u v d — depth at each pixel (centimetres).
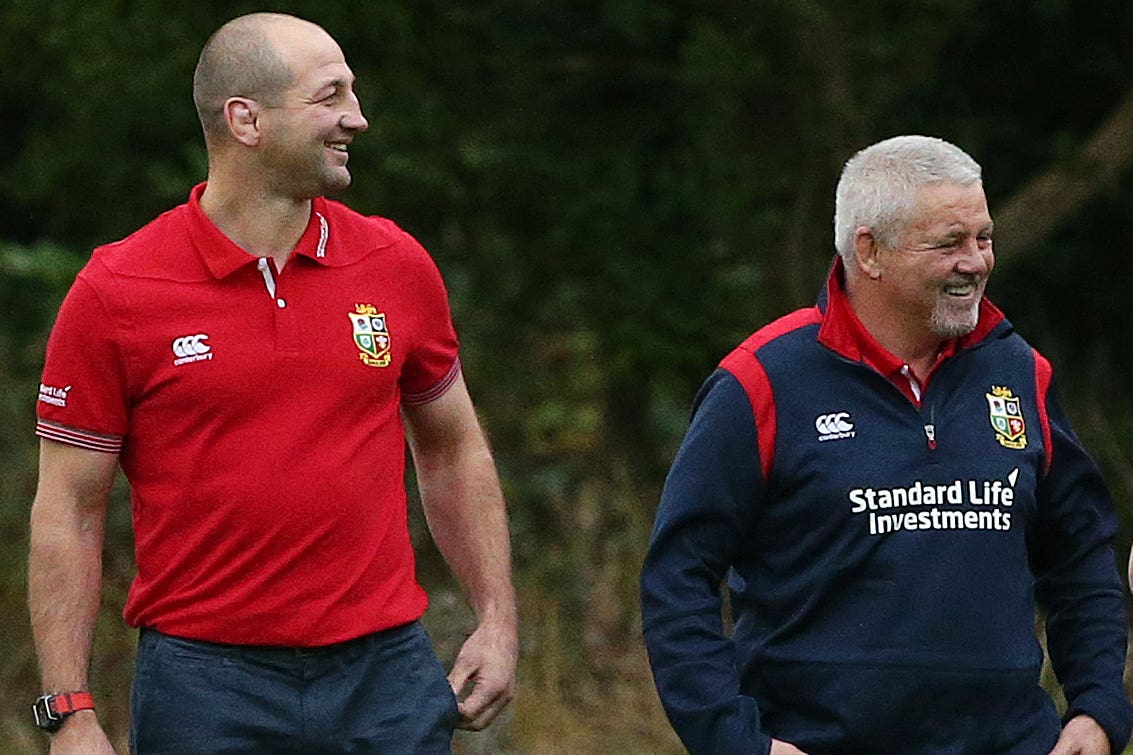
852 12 3131
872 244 1271
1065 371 3541
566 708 2553
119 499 2691
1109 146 3328
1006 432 1291
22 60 3425
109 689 2528
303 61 1318
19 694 2608
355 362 1336
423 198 3194
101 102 3266
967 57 3616
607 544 2875
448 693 1384
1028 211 3356
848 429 1271
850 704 1255
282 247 1335
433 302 1413
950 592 1252
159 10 3025
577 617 2734
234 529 1307
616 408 3238
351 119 1333
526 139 3241
